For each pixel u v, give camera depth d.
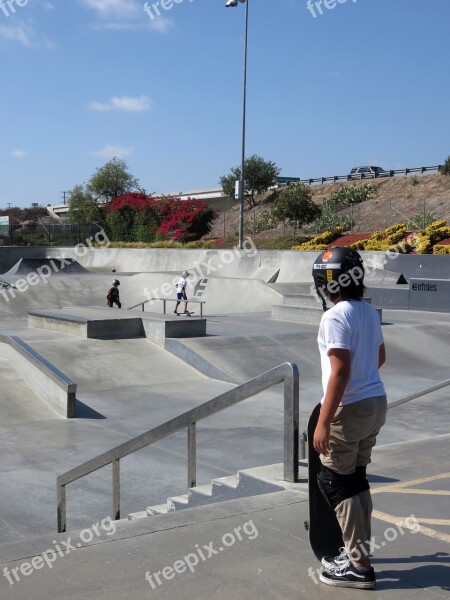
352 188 56.53
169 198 59.34
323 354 3.54
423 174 57.06
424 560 3.95
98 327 18.42
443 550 4.08
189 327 18.48
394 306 27.20
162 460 10.25
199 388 15.39
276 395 14.55
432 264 31.92
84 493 8.89
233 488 5.61
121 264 50.38
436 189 52.78
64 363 16.44
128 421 12.70
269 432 11.75
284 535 4.27
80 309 21.89
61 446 11.10
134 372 16.42
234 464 10.01
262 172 62.09
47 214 85.75
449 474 5.57
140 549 4.06
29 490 9.02
